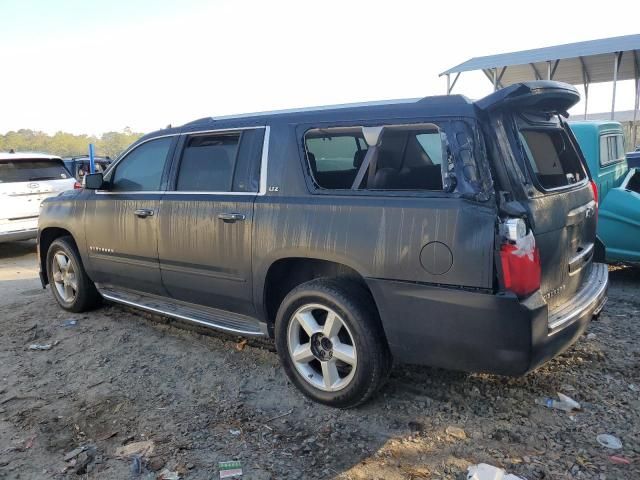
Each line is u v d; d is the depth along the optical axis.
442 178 3.10
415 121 3.21
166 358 4.57
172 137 4.64
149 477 2.96
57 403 3.84
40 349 4.86
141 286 4.99
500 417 3.43
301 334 3.80
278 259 3.71
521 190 3.01
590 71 16.95
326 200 3.51
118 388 4.05
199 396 3.88
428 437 3.25
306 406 3.68
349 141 3.76
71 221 5.52
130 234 4.84
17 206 9.95
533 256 2.93
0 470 3.07
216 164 4.24
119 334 5.16
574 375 3.95
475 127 3.02
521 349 2.91
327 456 3.10
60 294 5.98
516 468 2.92
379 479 2.88
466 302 2.96
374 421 3.44
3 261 9.80
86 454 3.19
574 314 3.30
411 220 3.12
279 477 2.92
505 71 17.22
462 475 2.89
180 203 4.37
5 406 3.82
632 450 3.06
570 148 4.18
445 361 3.17
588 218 3.96
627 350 4.38
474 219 2.93
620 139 7.54
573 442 3.15
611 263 7.34
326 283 3.54
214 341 4.90
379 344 3.39
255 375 4.18
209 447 3.23
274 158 3.82
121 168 5.07
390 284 3.20
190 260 4.33
